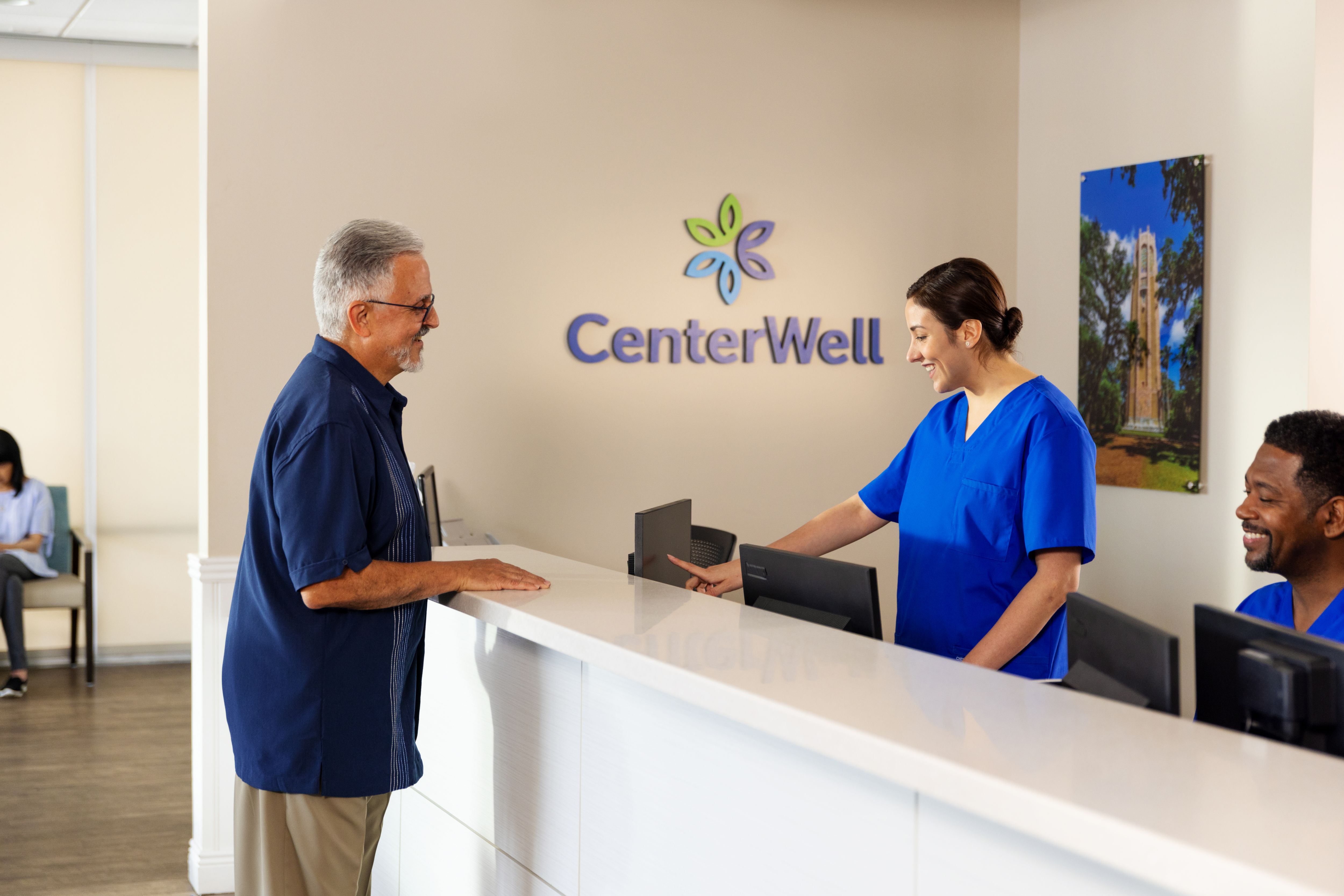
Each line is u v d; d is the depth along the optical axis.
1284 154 3.65
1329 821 0.92
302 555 1.85
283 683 1.93
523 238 3.90
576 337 3.98
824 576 1.89
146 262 6.31
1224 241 3.85
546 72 3.91
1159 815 0.94
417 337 2.08
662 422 4.13
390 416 2.09
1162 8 4.04
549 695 1.98
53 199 6.16
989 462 2.33
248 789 1.99
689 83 4.11
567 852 1.93
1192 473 3.95
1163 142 4.05
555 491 3.99
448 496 3.85
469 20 3.80
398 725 2.03
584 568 2.45
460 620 2.34
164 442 6.38
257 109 3.55
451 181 3.80
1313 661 1.16
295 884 1.97
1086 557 2.24
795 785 1.42
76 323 6.23
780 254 4.28
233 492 3.55
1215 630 1.31
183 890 3.45
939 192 4.52
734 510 4.25
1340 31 3.52
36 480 5.89
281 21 3.57
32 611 6.27
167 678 6.02
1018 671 2.22
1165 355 4.04
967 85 4.54
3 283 6.10
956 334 2.34
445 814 2.42
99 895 3.40
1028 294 4.63
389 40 3.70
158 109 6.30
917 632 2.46
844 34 4.34
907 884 1.26
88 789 4.31
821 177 4.33
